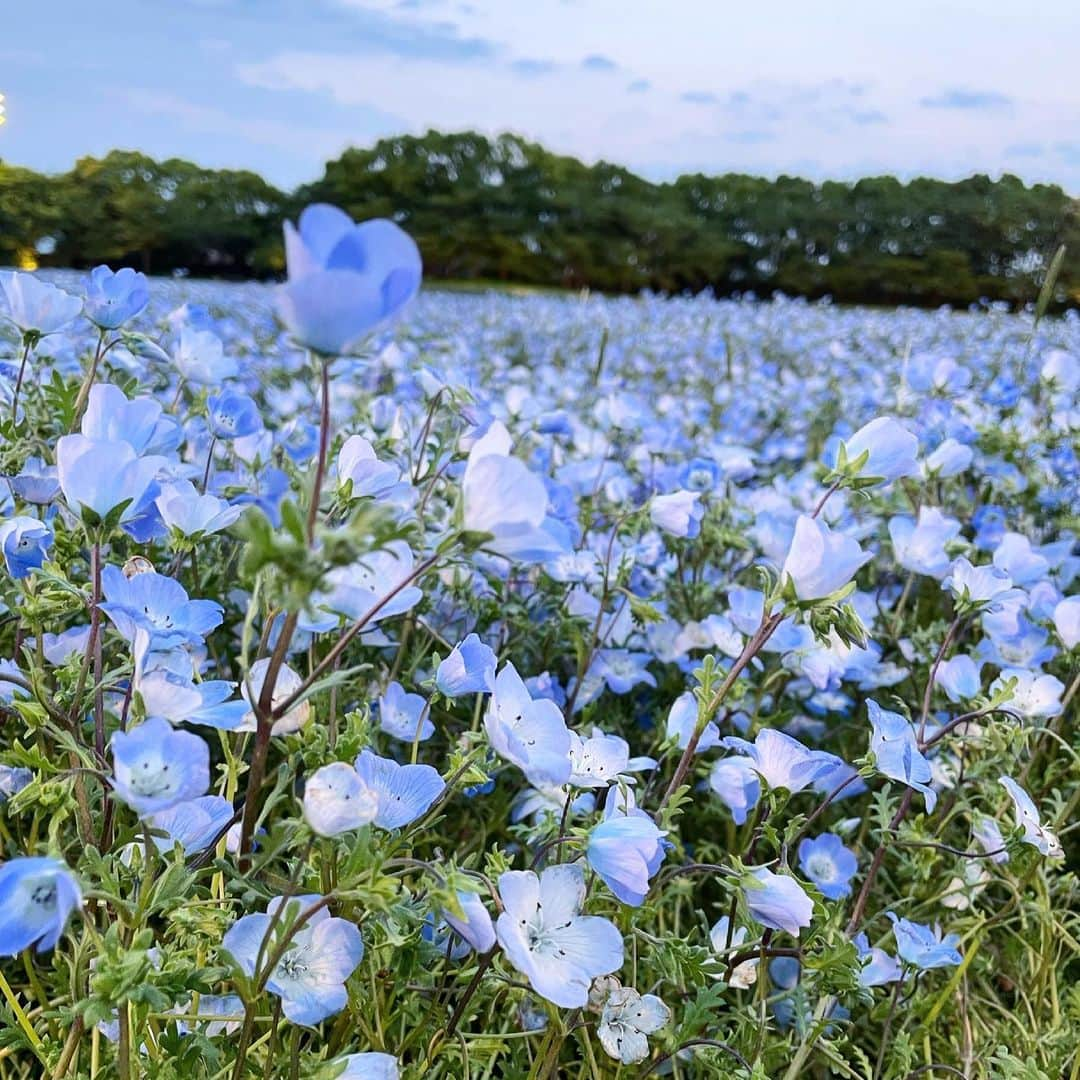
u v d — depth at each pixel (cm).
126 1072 136
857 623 168
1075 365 571
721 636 308
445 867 143
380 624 252
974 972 264
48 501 232
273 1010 157
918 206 3472
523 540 133
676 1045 174
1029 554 312
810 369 1202
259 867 153
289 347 844
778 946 213
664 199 4350
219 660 297
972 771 261
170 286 1858
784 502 410
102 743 167
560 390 788
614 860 155
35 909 127
